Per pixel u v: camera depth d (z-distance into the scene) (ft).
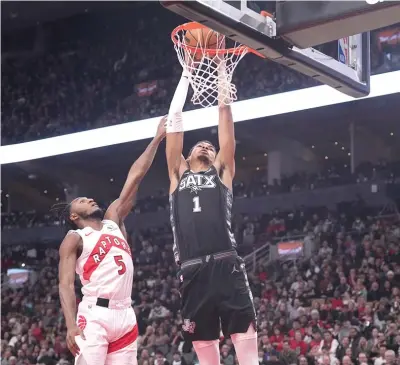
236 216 70.95
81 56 82.23
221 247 13.29
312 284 48.85
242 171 85.56
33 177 79.10
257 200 71.41
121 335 13.70
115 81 78.02
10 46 85.30
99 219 14.44
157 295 55.11
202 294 13.17
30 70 83.92
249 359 13.08
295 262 57.11
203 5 12.54
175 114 14.64
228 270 13.21
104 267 13.70
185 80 15.03
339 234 56.49
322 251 54.75
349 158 77.36
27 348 48.60
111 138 48.47
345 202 65.92
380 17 12.84
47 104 79.05
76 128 74.49
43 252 75.82
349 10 12.76
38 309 59.11
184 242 13.46
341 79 15.90
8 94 81.87
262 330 41.04
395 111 65.57
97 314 13.51
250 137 74.02
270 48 13.82
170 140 14.47
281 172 77.20
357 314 41.93
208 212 13.42
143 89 74.90
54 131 75.05
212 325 13.23
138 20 81.66
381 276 45.78
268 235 64.59
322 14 13.07
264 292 50.65
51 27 84.69
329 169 76.02
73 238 13.78
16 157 51.03
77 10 81.35
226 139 14.39
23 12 81.15
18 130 77.15
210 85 15.01
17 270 69.26
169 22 79.92
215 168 13.94
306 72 15.33
